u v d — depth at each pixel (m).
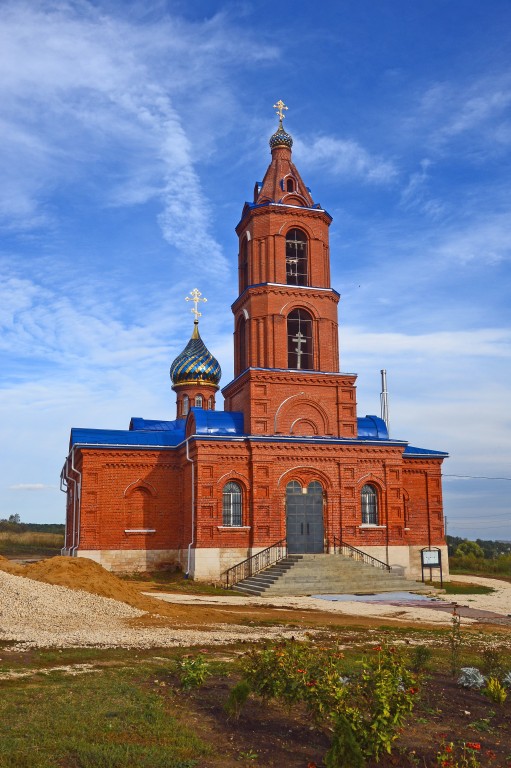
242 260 40.66
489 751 8.90
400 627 20.47
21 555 59.28
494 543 116.00
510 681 12.38
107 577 23.92
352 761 7.79
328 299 38.44
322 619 21.98
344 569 32.72
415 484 41.31
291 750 8.88
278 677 10.28
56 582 22.55
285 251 38.50
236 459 35.09
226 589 32.44
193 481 34.81
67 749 8.55
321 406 37.03
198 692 11.42
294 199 39.31
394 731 9.02
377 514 36.84
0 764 7.95
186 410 53.19
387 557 36.22
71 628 17.62
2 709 10.04
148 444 38.38
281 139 40.81
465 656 15.46
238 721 9.95
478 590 33.66
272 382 36.38
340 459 36.31
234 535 34.44
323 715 9.46
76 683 11.80
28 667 13.12
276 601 27.52
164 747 8.70
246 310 38.25
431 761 8.68
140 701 10.68
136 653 14.76
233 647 15.84
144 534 37.59
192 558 34.09
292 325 38.69
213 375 53.44
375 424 39.16
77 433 38.72
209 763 8.34
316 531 35.50
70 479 44.53
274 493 35.06
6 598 19.05
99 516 37.03
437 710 10.77
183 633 17.69
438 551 35.41
